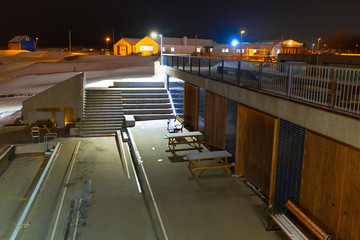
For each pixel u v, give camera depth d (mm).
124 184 10391
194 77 14008
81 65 46531
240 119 9602
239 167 9898
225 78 11383
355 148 5398
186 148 12781
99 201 9125
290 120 6969
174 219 7562
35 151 14469
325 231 6164
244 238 6805
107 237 7281
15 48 76750
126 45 69562
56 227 7805
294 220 7156
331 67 5824
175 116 17391
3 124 18391
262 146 8531
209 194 8844
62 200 9203
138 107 18094
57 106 17859
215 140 11977
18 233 7859
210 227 7223
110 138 16016
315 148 6344
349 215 5594
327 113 5785
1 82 35281
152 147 12883
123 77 31438
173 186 9344
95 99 18188
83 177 10969
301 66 6730
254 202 8391
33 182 11336
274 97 7555
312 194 6496
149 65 46000
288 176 7422
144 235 7391
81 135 16219
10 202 9836
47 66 45938
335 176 5859
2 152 13453
